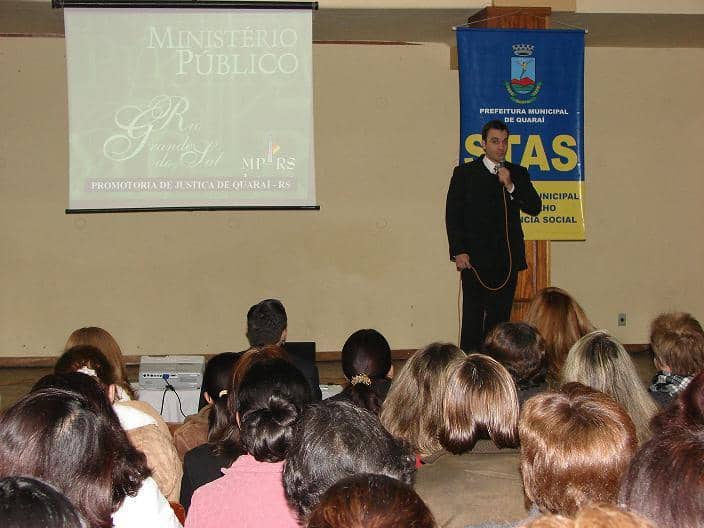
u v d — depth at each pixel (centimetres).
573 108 514
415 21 589
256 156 530
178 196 527
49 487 86
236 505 153
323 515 90
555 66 511
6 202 672
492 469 165
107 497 132
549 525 76
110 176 521
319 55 692
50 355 682
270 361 177
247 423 159
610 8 568
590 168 721
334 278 705
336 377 646
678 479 90
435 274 714
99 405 156
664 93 725
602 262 729
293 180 532
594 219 726
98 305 685
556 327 281
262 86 527
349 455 126
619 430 129
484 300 494
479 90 507
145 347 690
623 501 98
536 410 134
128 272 687
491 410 167
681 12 575
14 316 678
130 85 519
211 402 253
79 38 513
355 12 560
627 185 727
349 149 700
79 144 518
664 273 735
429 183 708
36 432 129
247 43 524
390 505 89
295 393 171
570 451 127
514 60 508
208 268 694
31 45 666
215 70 524
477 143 508
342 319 707
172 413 393
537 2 541
